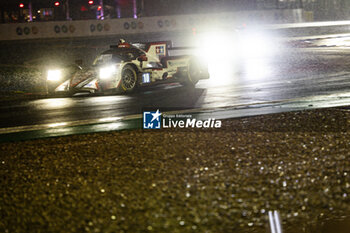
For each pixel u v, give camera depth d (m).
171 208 6.36
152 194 6.90
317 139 9.58
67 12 76.75
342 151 8.62
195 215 6.13
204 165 8.17
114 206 6.54
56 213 6.45
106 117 14.05
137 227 5.84
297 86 18.58
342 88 17.34
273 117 12.23
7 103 18.58
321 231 5.88
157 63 20.36
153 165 8.36
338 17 93.94
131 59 19.62
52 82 19.64
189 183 7.28
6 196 7.31
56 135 11.77
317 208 6.33
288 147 9.09
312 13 85.31
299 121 11.49
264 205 6.40
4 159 9.58
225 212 6.21
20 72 31.42
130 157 9.00
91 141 10.64
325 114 12.21
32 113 15.74
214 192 6.87
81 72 19.39
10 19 74.94
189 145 9.62
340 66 24.62
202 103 15.78
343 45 38.19
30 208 6.72
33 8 75.44
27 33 63.88
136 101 17.08
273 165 7.98
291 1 87.75
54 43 58.38
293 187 6.96
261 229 5.83
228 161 8.34
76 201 6.85
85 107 16.33
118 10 81.56
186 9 88.69
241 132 10.61
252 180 7.30
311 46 39.97
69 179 7.92
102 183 7.57
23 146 10.66
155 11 86.00
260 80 21.33
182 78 20.66
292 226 5.94
